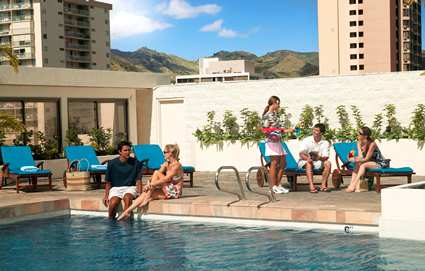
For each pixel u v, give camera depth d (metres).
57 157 16.62
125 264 6.22
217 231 7.98
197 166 17.03
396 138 14.19
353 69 103.06
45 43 98.69
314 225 7.98
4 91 15.38
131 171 9.59
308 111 15.51
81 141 17.50
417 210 7.00
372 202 8.59
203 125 17.33
